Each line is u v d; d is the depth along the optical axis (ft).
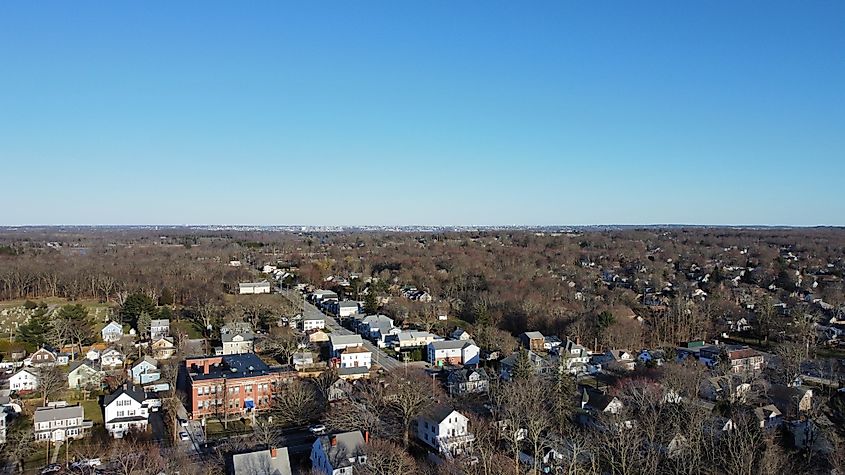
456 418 262.47
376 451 228.02
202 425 288.71
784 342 422.82
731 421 255.29
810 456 238.07
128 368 381.81
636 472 216.74
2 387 341.21
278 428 285.84
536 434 230.89
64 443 269.44
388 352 449.48
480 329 471.62
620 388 314.35
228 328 457.68
